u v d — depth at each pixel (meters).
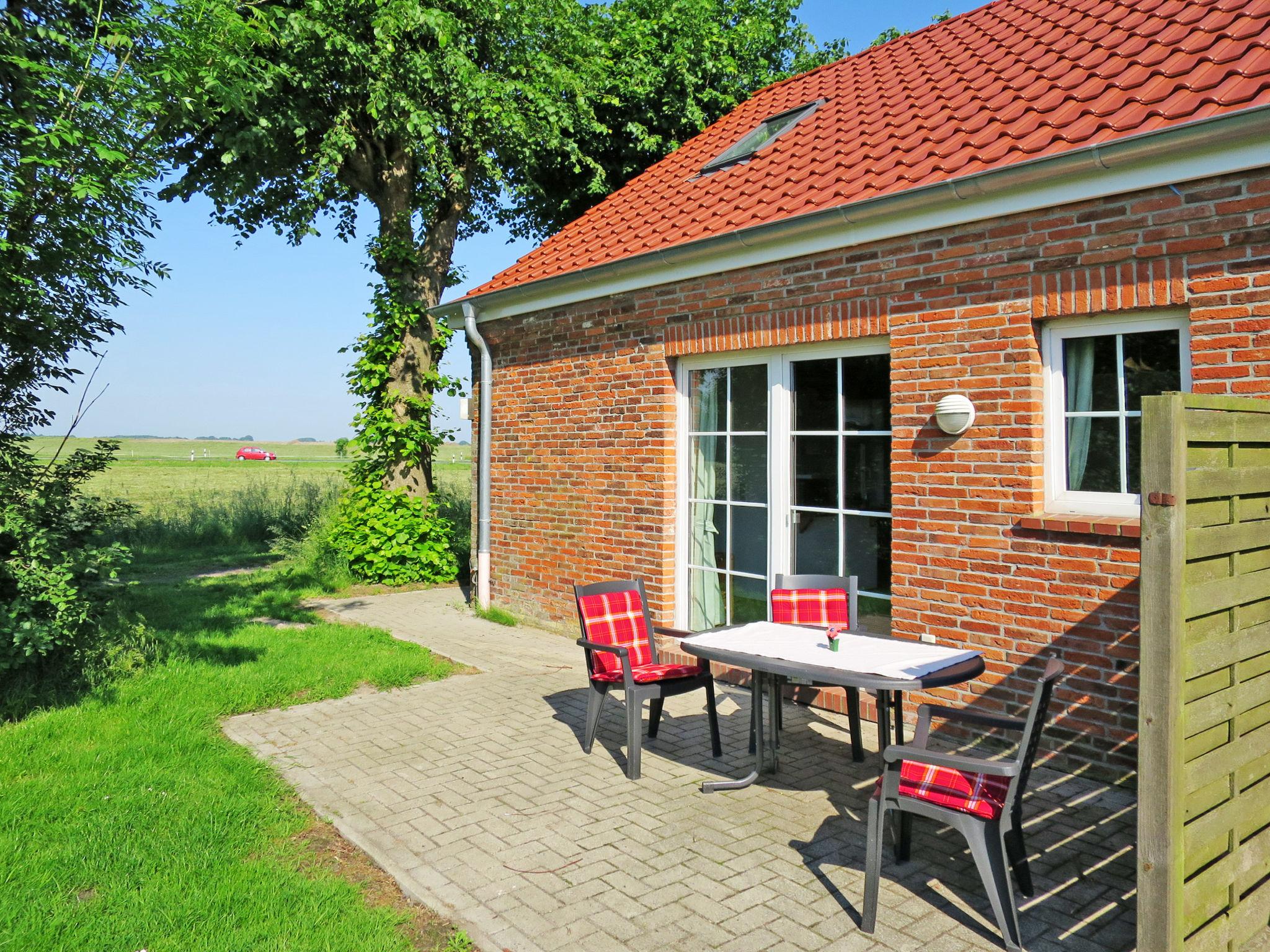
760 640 4.67
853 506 6.30
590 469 8.55
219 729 5.87
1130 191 4.59
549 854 3.98
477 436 10.55
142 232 6.91
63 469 6.95
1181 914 2.65
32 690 6.22
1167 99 4.83
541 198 16.53
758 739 4.81
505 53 13.38
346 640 8.55
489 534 10.17
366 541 12.61
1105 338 4.94
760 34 17.56
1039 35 7.42
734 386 7.25
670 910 3.48
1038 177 4.80
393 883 3.76
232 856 3.92
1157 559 2.61
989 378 5.26
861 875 3.78
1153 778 2.62
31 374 7.35
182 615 9.69
